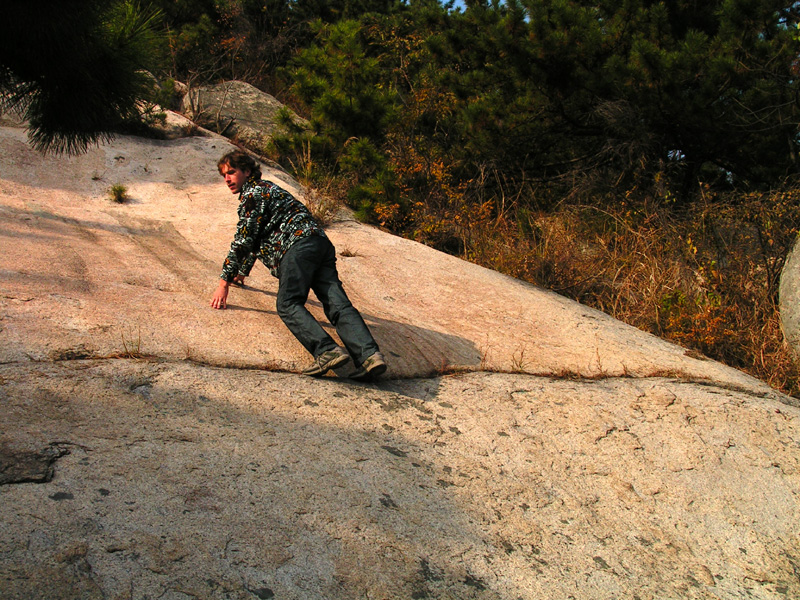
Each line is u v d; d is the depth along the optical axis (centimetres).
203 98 1113
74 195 712
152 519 228
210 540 226
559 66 958
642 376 481
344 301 391
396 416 358
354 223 805
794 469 389
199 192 791
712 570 298
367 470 298
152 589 198
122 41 362
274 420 320
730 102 897
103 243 561
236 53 1426
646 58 881
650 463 368
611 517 316
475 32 1022
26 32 319
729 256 727
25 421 266
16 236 520
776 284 659
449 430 357
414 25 1336
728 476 371
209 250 603
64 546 204
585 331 559
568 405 412
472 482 313
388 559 244
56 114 367
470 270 680
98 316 388
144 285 470
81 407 288
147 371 334
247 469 272
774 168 951
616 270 743
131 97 381
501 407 394
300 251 391
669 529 319
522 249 750
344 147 952
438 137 1061
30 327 352
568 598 253
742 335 609
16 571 190
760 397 474
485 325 540
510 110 970
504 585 250
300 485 272
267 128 1084
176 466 261
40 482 231
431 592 234
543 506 310
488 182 1016
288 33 1655
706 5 1027
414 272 643
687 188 1011
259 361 382
